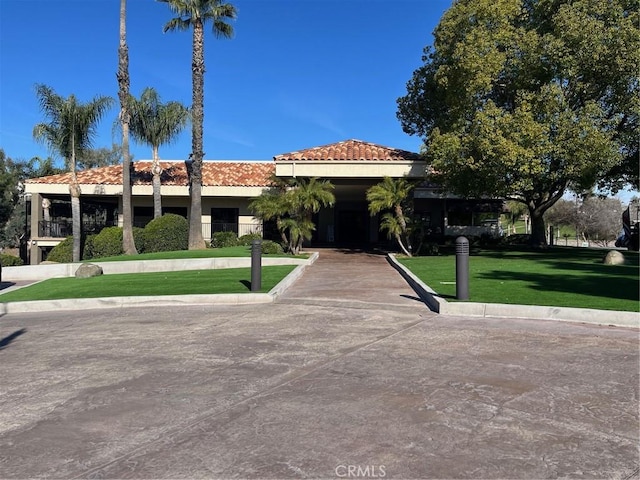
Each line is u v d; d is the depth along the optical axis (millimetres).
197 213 25703
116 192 29641
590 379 5434
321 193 22469
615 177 24969
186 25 26656
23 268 19594
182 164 33750
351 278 15117
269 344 7242
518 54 20672
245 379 5598
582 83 20328
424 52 25859
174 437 4086
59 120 24594
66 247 26438
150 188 29422
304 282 14305
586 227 48656
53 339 8133
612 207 48969
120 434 4172
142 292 12609
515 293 10617
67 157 25422
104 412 4691
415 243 24547
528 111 19500
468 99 20609
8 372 6168
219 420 4422
